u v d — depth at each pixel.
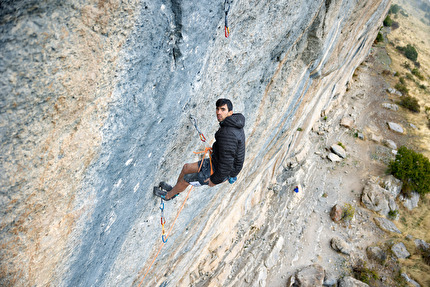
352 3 9.17
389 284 14.21
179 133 3.91
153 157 3.55
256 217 13.48
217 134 3.28
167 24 2.41
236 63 4.43
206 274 10.45
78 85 1.90
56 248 2.51
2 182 1.75
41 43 1.55
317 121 22.09
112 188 2.94
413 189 19.27
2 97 1.50
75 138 2.11
